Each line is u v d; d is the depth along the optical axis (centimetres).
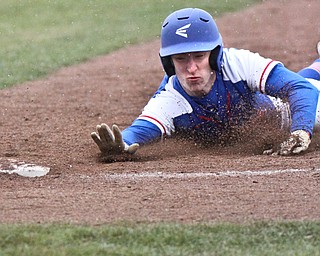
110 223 1507
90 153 2308
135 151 2175
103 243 1390
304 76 2694
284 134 2292
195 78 2166
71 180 1938
